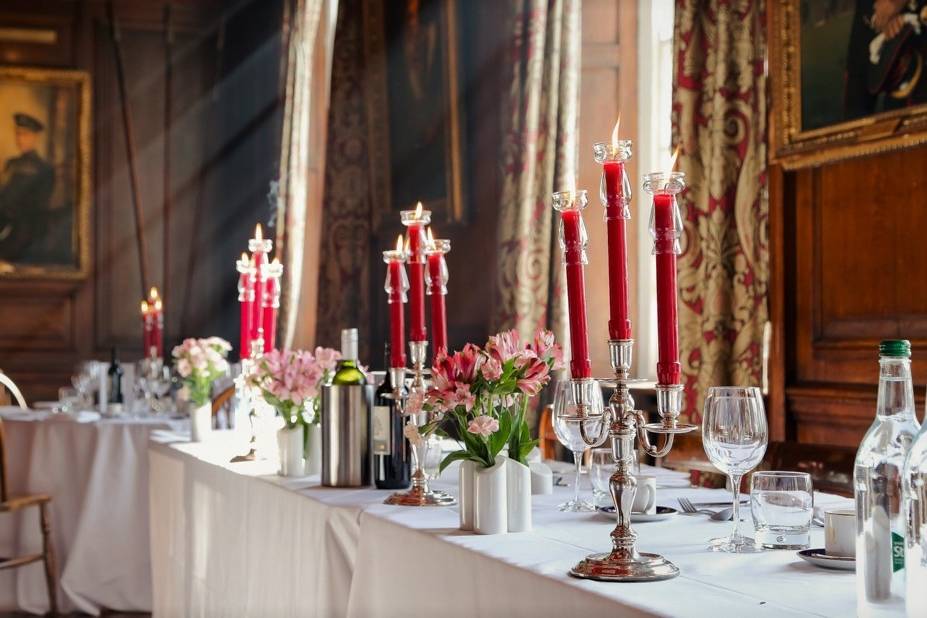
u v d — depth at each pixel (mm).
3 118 8398
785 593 1247
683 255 3576
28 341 8422
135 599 4578
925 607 959
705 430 1533
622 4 4594
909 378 1094
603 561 1341
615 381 1373
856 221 3244
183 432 3947
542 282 4371
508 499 1674
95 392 5727
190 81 8727
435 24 5371
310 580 2049
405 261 2244
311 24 7141
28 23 8492
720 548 1532
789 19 3338
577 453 1991
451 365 1719
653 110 4590
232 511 2566
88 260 8477
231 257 8555
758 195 3439
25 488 4688
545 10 4375
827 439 3318
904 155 3090
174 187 8664
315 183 7469
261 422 2762
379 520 1819
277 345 6980
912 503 975
